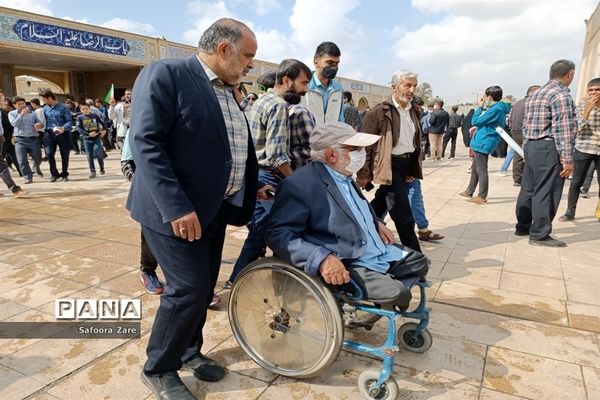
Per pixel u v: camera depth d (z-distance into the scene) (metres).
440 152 12.72
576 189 5.31
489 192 7.32
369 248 2.17
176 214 1.66
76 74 22.77
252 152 2.15
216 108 1.80
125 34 18.64
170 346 1.93
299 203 2.09
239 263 2.95
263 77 3.76
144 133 1.64
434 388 2.12
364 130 3.56
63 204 6.20
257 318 2.22
